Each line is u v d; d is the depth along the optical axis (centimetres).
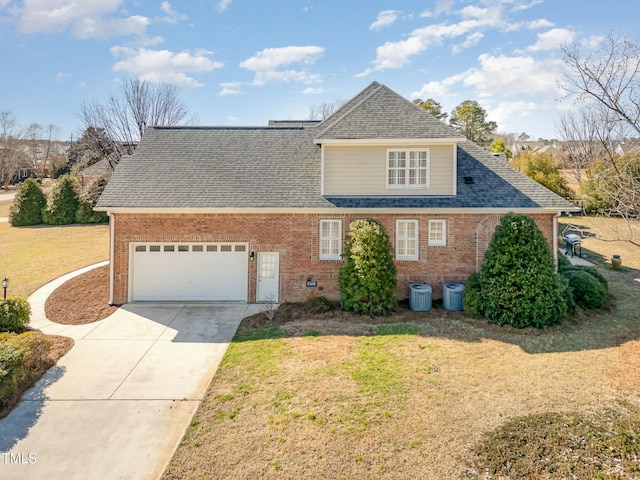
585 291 1303
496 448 595
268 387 812
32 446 639
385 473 556
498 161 1600
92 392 813
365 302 1285
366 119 1462
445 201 1412
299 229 1427
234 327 1202
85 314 1325
